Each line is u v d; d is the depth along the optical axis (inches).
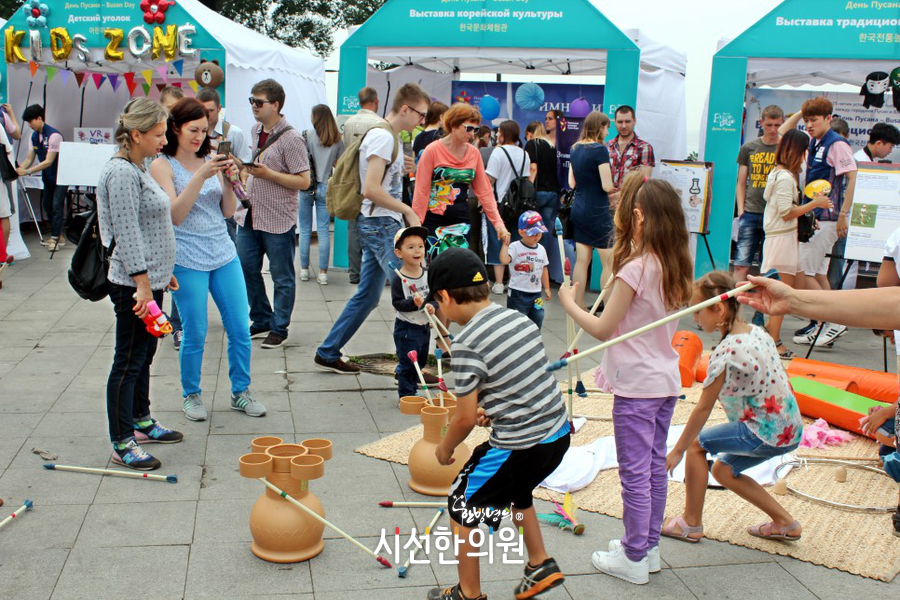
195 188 171.3
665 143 448.5
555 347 272.4
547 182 356.5
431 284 114.7
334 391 215.8
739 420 133.6
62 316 289.4
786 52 330.0
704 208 329.1
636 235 122.6
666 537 142.4
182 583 119.4
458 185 231.9
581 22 341.4
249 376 196.2
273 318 259.4
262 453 130.6
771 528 140.5
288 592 118.3
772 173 267.9
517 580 124.1
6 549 126.9
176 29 397.4
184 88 423.2
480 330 110.0
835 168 285.6
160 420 188.2
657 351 123.4
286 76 472.4
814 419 206.1
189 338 185.0
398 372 201.3
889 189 265.9
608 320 121.2
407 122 219.6
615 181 339.6
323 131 350.3
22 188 446.6
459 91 514.3
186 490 151.3
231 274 189.5
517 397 109.7
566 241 372.2
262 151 243.9
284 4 1026.1
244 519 140.7
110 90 517.7
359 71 360.5
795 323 333.4
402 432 184.9
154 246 157.8
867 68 334.0
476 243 365.7
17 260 394.9
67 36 409.1
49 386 210.4
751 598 122.0
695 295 134.7
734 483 138.6
